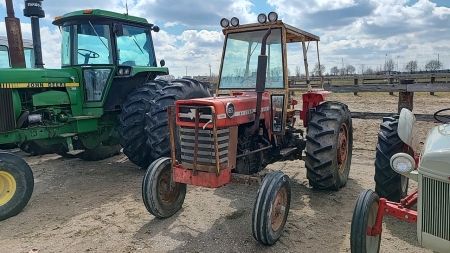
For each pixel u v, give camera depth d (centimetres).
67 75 570
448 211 238
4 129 490
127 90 632
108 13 591
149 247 342
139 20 651
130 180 568
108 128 637
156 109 522
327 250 334
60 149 710
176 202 418
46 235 371
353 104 1466
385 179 404
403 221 395
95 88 594
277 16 426
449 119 430
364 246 263
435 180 242
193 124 357
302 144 508
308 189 507
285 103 441
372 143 802
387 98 1733
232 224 391
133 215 420
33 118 525
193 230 378
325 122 461
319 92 516
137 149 572
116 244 349
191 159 367
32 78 522
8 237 368
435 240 245
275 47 450
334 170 458
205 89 605
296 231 372
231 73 479
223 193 494
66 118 564
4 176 417
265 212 324
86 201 473
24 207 448
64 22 611
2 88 489
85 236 368
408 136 366
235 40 476
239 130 403
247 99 396
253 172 444
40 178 591
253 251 333
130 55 641
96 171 632
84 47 593
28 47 991
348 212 421
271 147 455
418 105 1378
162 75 685
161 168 395
